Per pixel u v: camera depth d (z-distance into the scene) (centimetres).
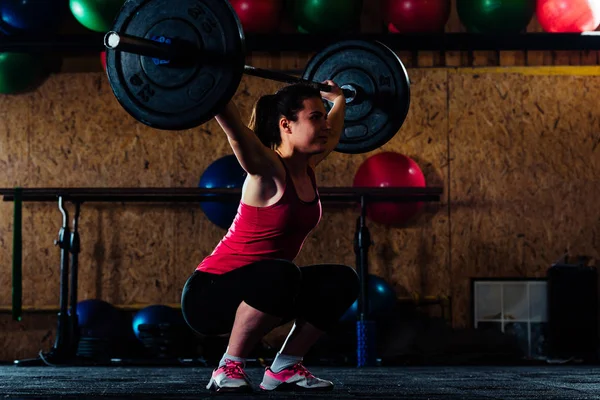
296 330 208
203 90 183
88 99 599
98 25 516
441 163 597
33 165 594
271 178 186
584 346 539
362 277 493
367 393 208
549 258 592
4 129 597
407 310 586
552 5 525
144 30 189
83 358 508
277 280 183
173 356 516
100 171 594
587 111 603
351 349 522
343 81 262
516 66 605
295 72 599
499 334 554
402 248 590
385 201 528
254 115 198
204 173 543
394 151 596
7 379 305
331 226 591
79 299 584
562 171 598
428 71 603
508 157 598
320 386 208
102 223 591
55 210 593
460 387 242
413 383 267
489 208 595
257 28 530
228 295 188
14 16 514
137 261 589
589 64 605
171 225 592
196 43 184
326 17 519
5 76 572
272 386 209
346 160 596
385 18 564
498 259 591
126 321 579
